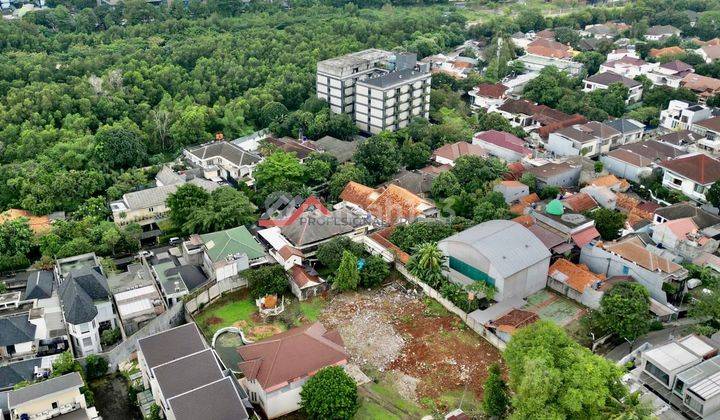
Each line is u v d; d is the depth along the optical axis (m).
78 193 116.81
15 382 77.12
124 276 96.69
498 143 140.75
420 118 157.25
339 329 90.12
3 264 98.25
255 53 184.88
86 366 81.25
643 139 151.38
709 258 100.06
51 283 94.25
